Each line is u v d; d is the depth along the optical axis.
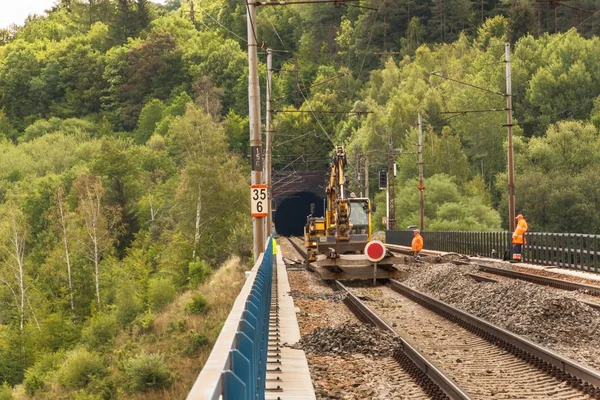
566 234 44.78
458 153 144.50
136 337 67.62
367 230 51.75
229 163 116.44
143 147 177.38
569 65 162.50
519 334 21.78
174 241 106.00
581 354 18.64
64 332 94.50
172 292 81.06
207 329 57.19
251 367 7.45
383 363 18.33
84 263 116.94
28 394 67.19
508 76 59.78
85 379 60.69
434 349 19.95
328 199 51.44
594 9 189.75
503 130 157.50
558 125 126.75
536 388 14.83
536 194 112.12
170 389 48.31
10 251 115.75
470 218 112.56
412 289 34.00
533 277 37.88
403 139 161.38
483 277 37.06
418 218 116.94
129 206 145.50
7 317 109.38
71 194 148.62
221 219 111.50
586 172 113.12
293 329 23.47
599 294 30.92
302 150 195.38
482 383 15.41
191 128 128.00
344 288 37.38
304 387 14.85
